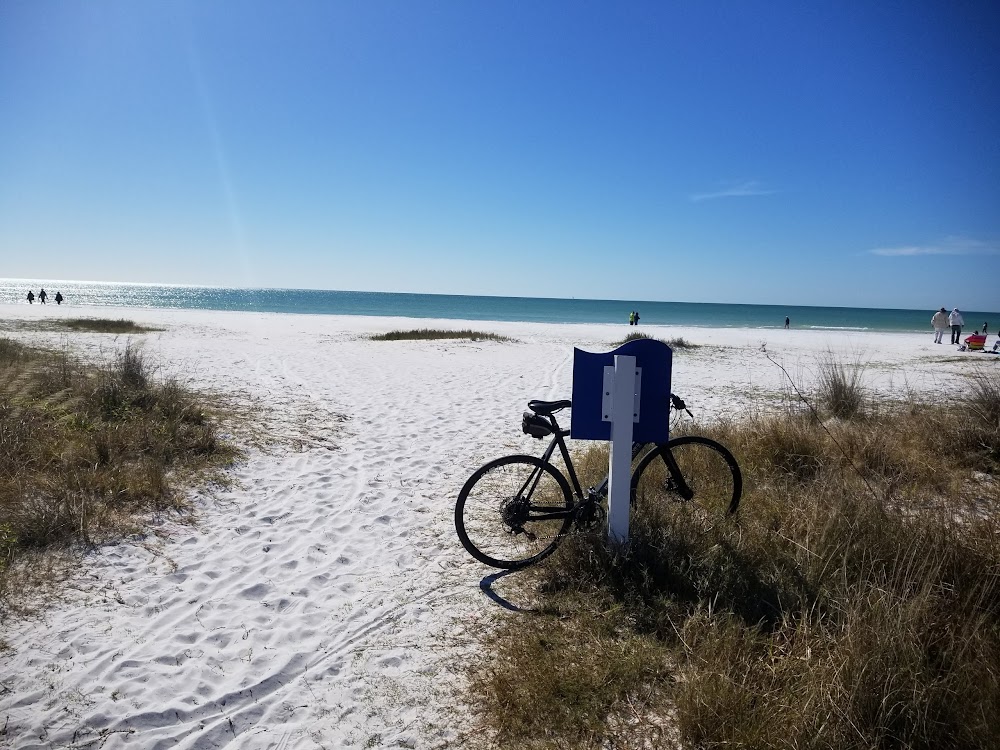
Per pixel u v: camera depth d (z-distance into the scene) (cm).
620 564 359
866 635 249
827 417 780
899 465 548
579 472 571
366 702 273
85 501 452
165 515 473
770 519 417
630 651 291
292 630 333
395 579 392
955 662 243
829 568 336
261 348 1814
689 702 240
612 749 235
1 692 273
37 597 349
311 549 435
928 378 1404
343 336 2505
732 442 614
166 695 277
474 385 1184
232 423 752
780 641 286
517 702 261
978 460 574
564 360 1642
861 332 4144
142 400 743
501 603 354
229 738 253
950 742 219
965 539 346
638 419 384
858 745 214
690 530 383
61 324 2611
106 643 313
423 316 6153
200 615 345
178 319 3703
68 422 638
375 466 637
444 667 297
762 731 224
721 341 2805
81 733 252
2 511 425
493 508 498
